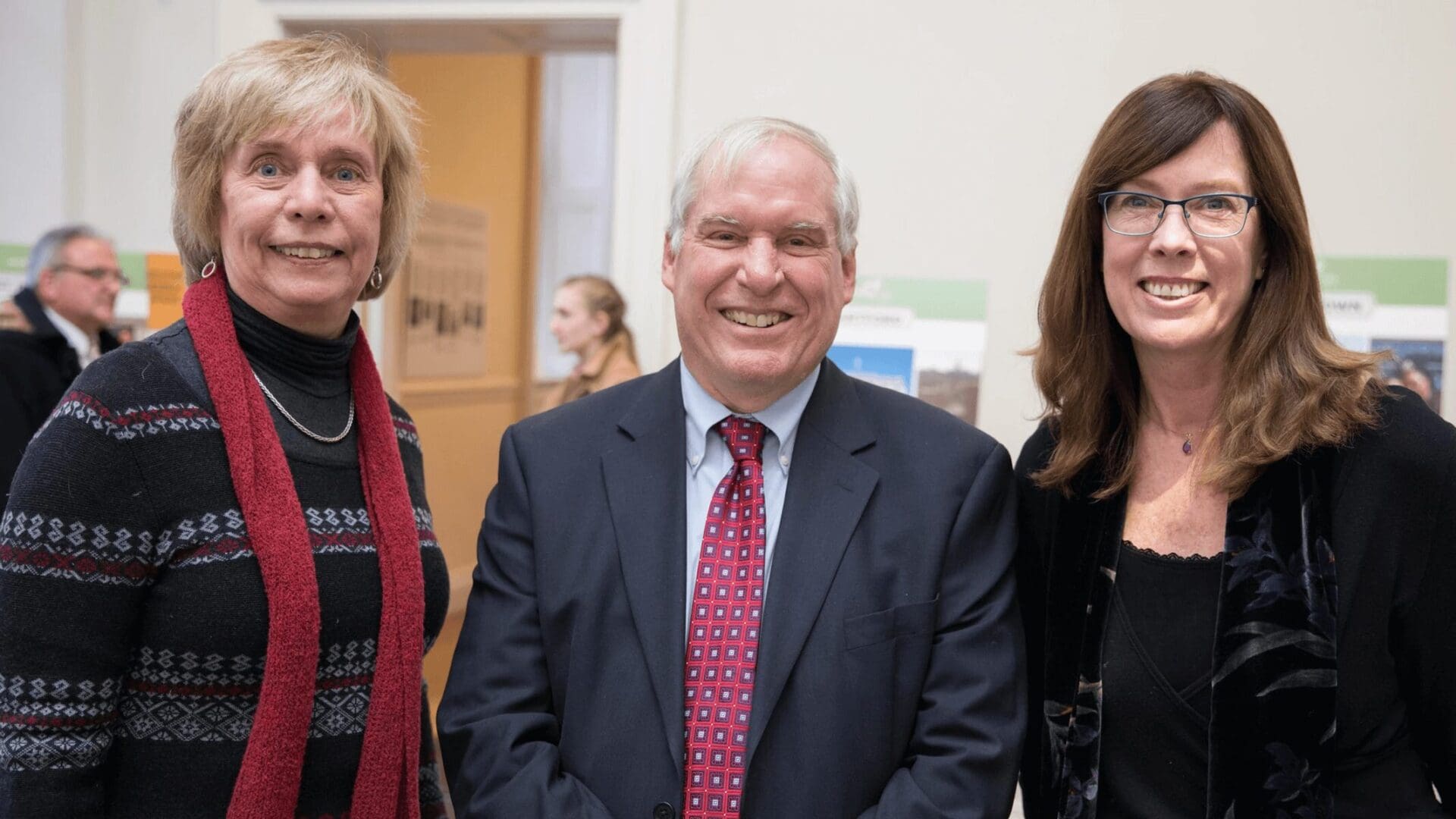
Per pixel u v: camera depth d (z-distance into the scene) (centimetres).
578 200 743
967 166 328
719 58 342
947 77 328
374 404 162
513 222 693
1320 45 305
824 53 335
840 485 165
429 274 586
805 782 151
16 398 341
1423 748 153
